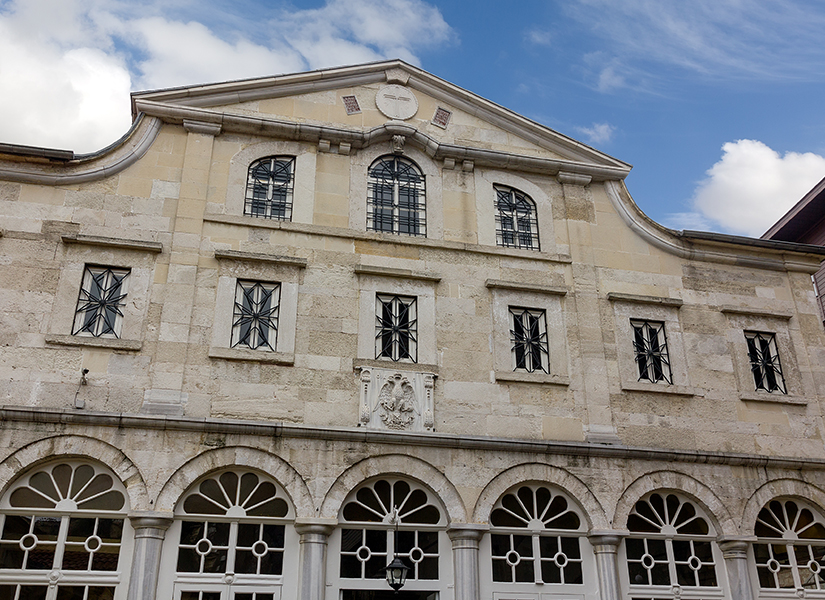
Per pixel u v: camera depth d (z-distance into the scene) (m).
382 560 13.08
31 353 12.84
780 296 17.25
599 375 15.23
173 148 15.14
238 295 14.23
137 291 13.70
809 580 14.84
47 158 14.21
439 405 14.20
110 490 12.38
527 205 16.77
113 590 11.88
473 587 12.98
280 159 15.76
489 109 17.16
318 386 13.76
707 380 15.86
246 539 12.67
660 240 16.92
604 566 13.71
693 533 14.56
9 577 11.65
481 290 15.40
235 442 12.91
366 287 14.80
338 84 16.58
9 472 11.96
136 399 12.91
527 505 14.00
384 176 16.11
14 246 13.52
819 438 15.95
